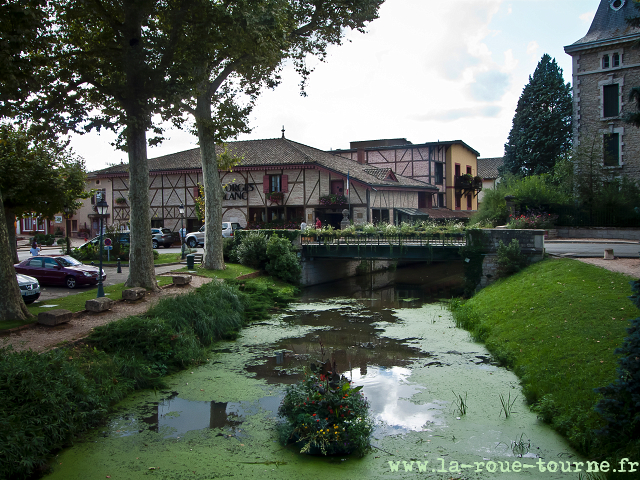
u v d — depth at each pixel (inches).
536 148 1702.8
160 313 563.5
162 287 725.3
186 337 539.5
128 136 656.4
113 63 592.1
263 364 512.4
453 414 364.5
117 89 591.8
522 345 480.1
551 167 1689.2
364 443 310.7
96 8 558.3
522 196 1214.3
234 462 303.6
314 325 687.1
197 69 737.0
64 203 928.3
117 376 433.7
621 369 272.2
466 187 1872.5
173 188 1513.3
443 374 457.4
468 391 410.3
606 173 1181.1
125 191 1633.9
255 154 1472.7
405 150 1756.9
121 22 622.2
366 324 689.0
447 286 1065.5
